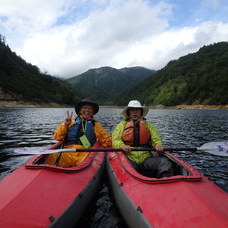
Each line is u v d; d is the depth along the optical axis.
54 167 2.91
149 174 3.85
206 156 6.61
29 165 2.93
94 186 3.44
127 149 3.72
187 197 2.26
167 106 96.38
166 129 13.52
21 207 2.12
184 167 3.23
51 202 2.38
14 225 1.91
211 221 1.88
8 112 32.06
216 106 73.38
